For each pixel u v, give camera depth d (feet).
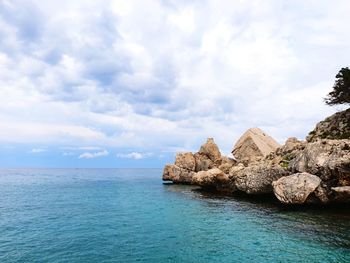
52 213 130.31
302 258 67.67
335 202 111.24
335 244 77.05
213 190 205.57
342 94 162.71
